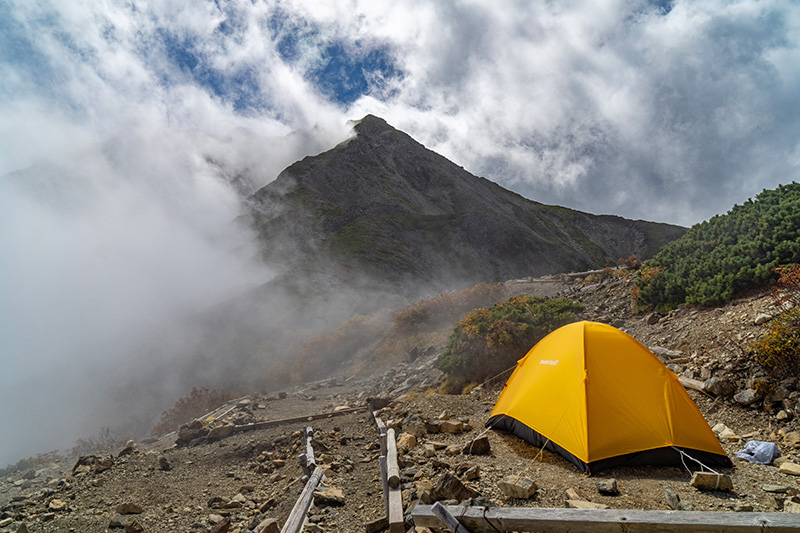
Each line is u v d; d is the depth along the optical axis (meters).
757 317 8.75
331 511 5.86
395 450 6.92
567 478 5.64
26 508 7.47
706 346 9.12
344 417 12.48
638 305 13.57
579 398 6.53
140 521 6.57
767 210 11.60
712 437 6.13
